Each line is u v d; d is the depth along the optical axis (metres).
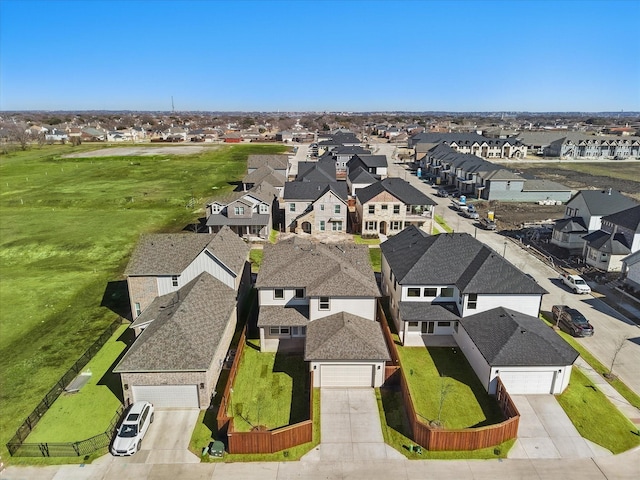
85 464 22.77
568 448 23.50
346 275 33.56
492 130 191.12
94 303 41.84
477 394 28.14
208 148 172.50
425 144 133.00
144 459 23.05
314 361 28.17
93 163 130.88
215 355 28.42
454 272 35.12
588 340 34.44
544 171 118.44
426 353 33.06
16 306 41.38
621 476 21.75
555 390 27.70
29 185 96.94
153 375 26.19
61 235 62.47
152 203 81.56
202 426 25.47
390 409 26.84
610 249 47.72
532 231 63.91
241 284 39.78
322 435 24.64
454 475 21.83
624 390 28.31
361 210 63.41
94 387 29.17
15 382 29.89
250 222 59.75
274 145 186.00
